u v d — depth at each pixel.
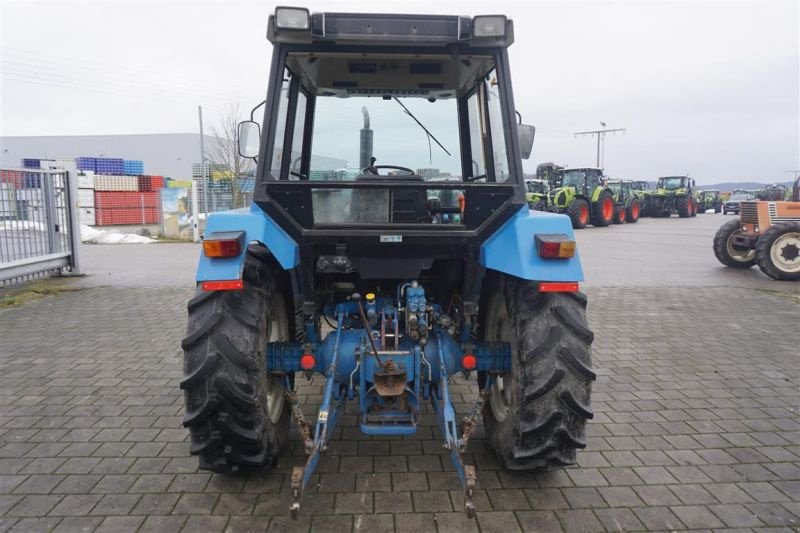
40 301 8.27
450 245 3.18
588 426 4.08
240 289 2.94
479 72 3.63
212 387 2.84
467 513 2.51
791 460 3.60
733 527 2.90
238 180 21.48
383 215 3.26
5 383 4.88
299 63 3.48
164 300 8.36
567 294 3.04
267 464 3.22
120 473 3.37
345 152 3.99
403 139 4.00
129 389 4.74
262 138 3.16
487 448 3.68
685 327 6.91
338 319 3.46
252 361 2.90
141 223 25.86
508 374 3.29
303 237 3.11
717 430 4.03
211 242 2.79
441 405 3.13
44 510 3.00
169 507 3.02
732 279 10.67
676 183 35.41
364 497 3.11
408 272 3.29
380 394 2.98
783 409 4.41
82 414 4.23
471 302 3.33
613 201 26.50
